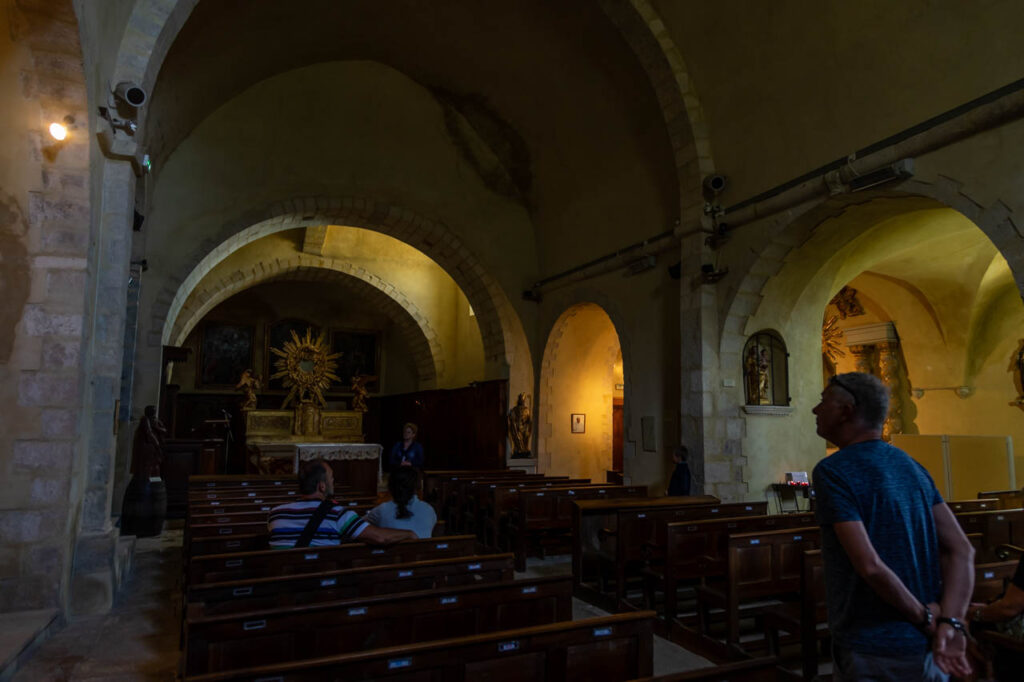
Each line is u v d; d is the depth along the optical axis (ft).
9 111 16.57
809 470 31.14
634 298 35.86
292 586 11.77
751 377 30.04
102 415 19.39
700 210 29.78
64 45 15.42
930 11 20.88
